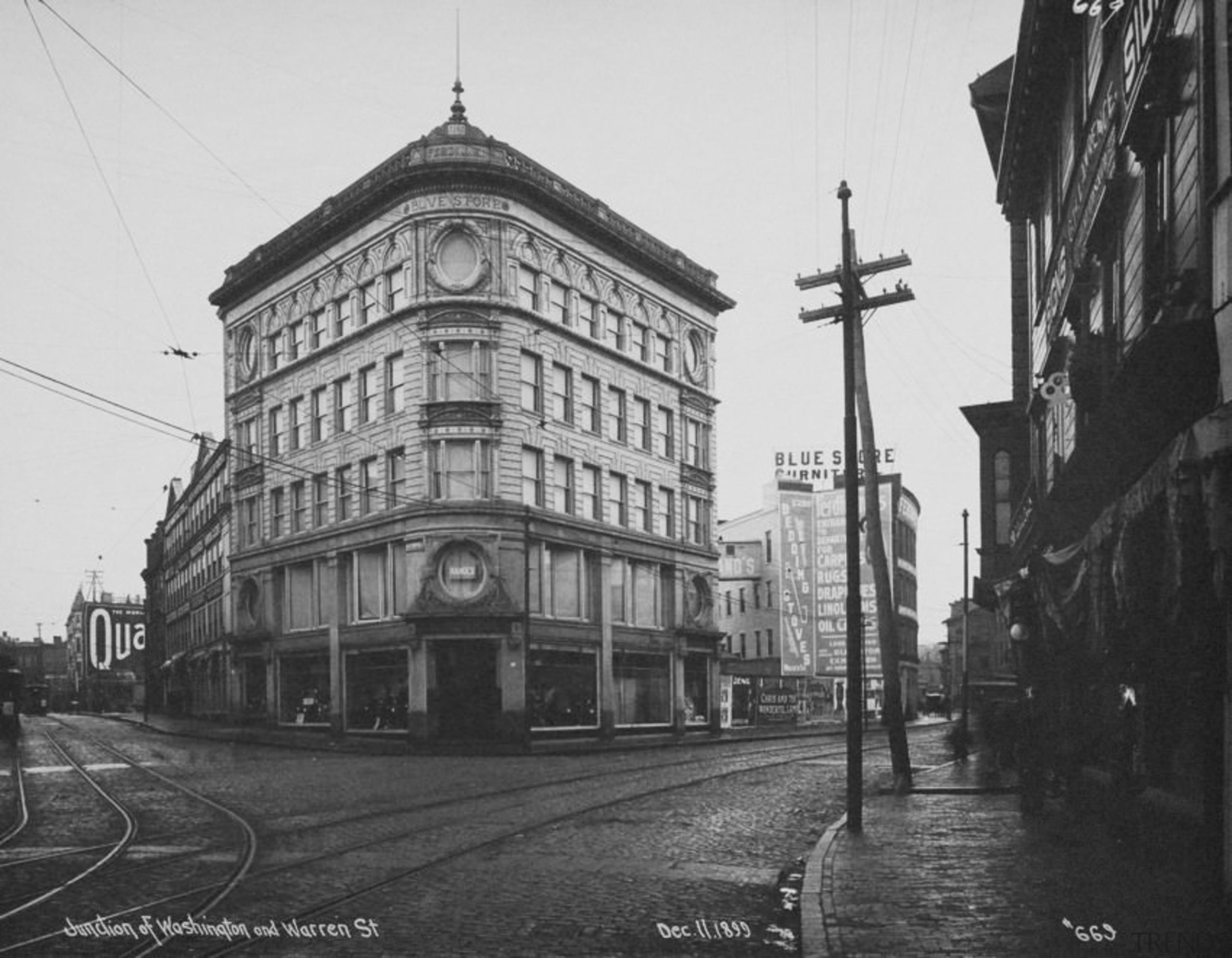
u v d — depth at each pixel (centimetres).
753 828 1595
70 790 2239
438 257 3966
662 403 4888
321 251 4509
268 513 4850
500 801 1961
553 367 4200
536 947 877
